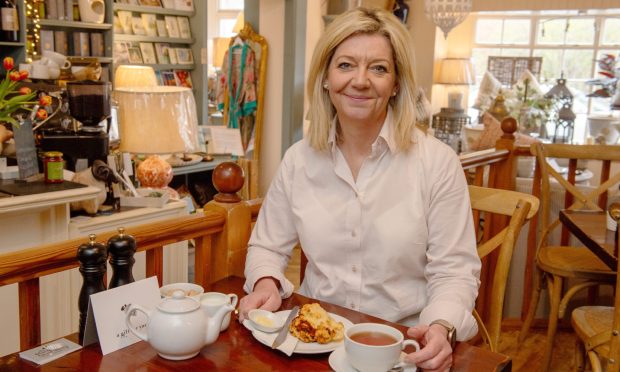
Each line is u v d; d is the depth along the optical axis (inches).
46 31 203.9
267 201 62.3
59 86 103.6
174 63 253.1
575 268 99.6
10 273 45.2
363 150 56.5
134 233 53.2
